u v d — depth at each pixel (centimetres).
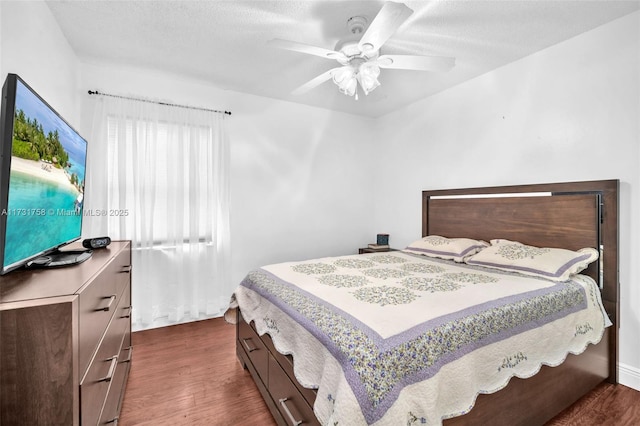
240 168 340
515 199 258
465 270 226
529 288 176
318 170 390
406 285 182
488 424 133
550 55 234
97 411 112
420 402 107
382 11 140
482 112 285
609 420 167
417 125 359
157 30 216
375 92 330
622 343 201
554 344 163
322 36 220
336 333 121
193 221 310
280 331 161
